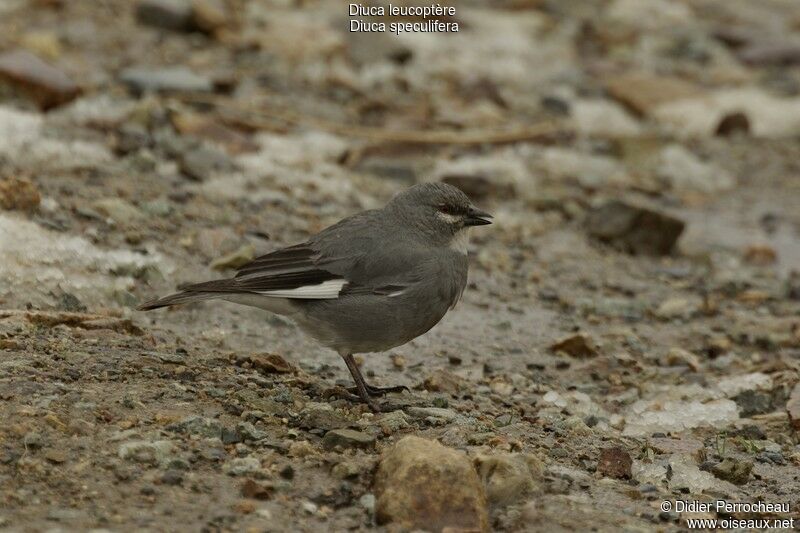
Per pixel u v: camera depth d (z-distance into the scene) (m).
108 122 18.08
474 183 18.64
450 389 12.16
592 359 13.54
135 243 14.32
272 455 9.49
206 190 16.64
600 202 19.22
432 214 11.64
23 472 8.64
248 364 11.70
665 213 17.61
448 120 21.30
